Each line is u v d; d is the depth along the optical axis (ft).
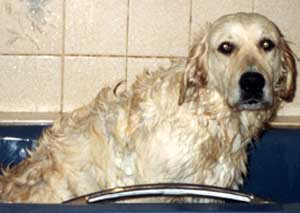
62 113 8.43
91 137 6.54
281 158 7.99
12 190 6.44
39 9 8.30
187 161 6.30
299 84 8.71
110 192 4.52
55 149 6.60
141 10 8.43
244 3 8.56
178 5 8.46
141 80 6.72
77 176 6.45
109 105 6.69
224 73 6.05
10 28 8.29
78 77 8.49
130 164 6.43
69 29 8.39
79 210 3.99
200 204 4.15
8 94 8.43
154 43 8.51
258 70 5.83
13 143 7.80
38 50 8.39
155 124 6.32
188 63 6.27
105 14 8.41
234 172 6.76
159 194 4.59
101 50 8.47
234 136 6.50
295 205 4.16
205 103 6.27
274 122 8.25
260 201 4.48
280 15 8.66
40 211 3.94
